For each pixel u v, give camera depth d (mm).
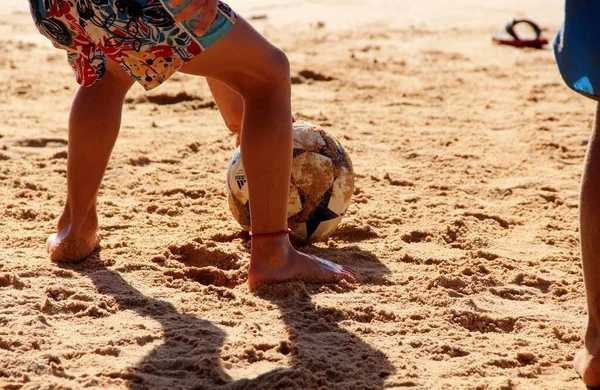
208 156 7641
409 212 6086
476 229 5797
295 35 16000
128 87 4719
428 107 10250
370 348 3807
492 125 9328
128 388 3342
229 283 4719
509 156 7984
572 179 7230
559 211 6328
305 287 4492
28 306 4086
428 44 15570
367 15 19734
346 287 4555
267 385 3318
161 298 4340
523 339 4000
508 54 14617
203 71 4156
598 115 3387
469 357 3762
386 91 11117
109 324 3965
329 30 17062
